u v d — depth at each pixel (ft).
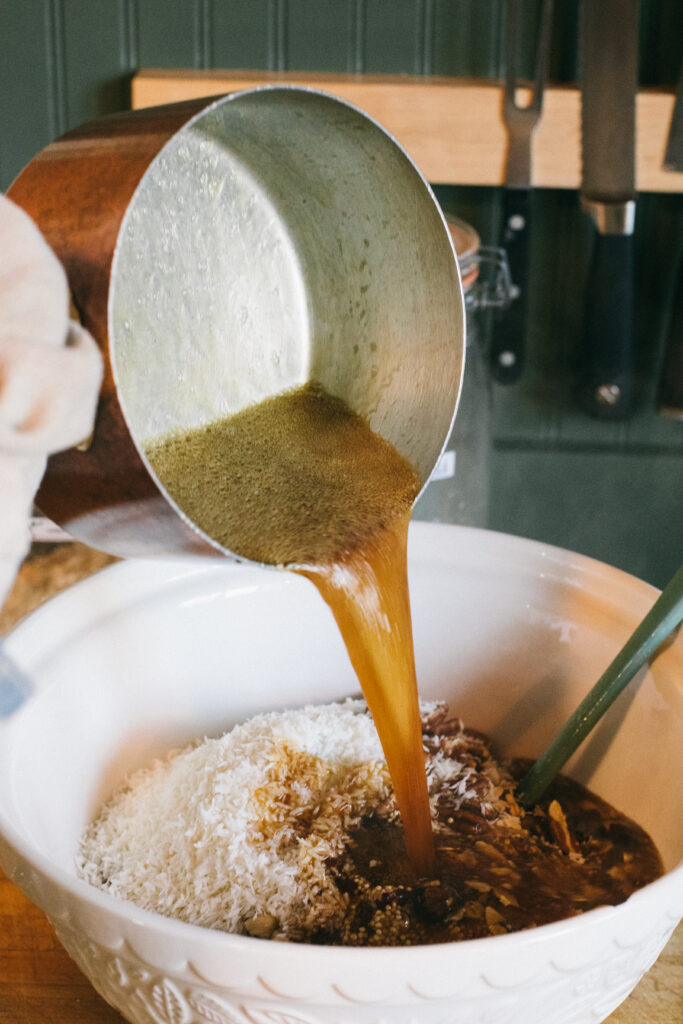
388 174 1.76
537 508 2.96
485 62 2.58
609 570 2.07
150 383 1.75
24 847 1.55
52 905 1.52
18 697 1.62
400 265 1.85
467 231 2.32
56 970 1.88
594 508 2.95
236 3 2.55
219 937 1.37
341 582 1.79
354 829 1.95
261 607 2.18
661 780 1.91
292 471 1.87
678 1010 1.82
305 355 1.97
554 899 1.86
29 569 2.69
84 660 1.97
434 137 2.51
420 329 1.86
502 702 2.20
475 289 2.37
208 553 1.61
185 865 1.84
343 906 1.82
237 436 1.87
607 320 2.62
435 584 2.20
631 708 1.99
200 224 1.79
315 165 1.81
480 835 1.98
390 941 1.78
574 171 2.53
